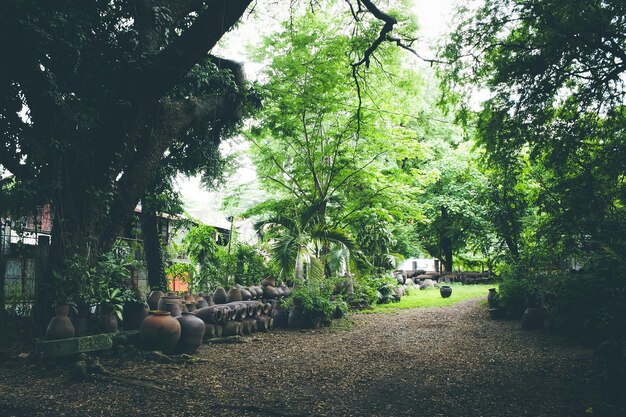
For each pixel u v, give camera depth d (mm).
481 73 8234
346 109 15211
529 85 7723
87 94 8359
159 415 4605
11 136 8094
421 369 6805
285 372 6625
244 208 20625
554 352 7805
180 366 6816
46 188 7727
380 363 7285
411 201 19812
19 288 8008
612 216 8594
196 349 7891
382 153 16422
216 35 7891
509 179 9320
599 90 7570
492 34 7863
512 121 8023
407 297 19438
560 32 7172
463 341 9289
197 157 11719
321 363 7289
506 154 8562
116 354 7152
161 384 5758
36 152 7828
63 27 7355
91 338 6875
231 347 8727
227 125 11984
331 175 16250
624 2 6523
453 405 4973
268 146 16969
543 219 11117
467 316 13219
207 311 9227
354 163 16312
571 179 8664
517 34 7895
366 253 18062
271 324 11328
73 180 8125
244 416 4609
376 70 13664
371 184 17328
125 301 7938
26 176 8148
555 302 10234
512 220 13758
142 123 8781
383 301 17172
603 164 8242
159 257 12953
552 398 5137
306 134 15695
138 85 8234
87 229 8078
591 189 8406
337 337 10141
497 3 7609
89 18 7977
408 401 5148
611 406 4660
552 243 10586
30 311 7859
